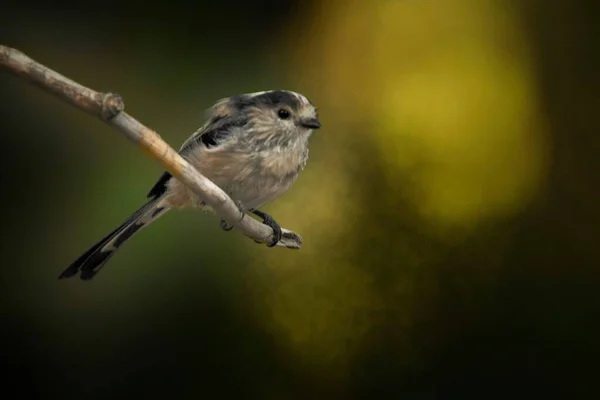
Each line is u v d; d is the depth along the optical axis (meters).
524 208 11.12
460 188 10.92
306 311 10.15
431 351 10.55
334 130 10.85
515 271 10.95
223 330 9.82
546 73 11.51
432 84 11.15
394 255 10.66
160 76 9.98
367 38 11.09
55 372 9.48
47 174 9.53
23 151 9.52
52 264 9.48
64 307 9.50
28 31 9.87
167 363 9.67
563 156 11.38
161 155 4.98
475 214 10.96
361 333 10.38
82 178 9.55
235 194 6.55
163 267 9.56
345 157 10.77
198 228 9.66
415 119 11.02
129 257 9.48
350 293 10.37
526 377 10.59
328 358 10.17
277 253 10.05
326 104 10.89
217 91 10.12
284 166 6.54
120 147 9.66
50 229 9.48
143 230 9.52
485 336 10.72
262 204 6.72
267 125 6.48
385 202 10.70
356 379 10.24
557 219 11.19
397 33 11.20
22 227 9.46
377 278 10.54
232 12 10.44
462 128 11.10
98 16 10.05
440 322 10.62
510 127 11.22
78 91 4.38
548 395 10.61
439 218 10.86
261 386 9.91
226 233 9.78
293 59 10.73
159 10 10.20
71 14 10.01
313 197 10.56
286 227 10.43
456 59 11.25
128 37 10.07
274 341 10.02
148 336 9.64
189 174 5.19
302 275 10.18
